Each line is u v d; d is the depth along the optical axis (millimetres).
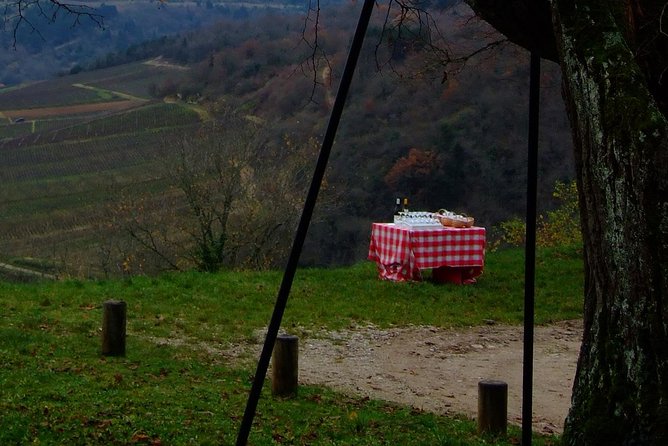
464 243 16141
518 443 7668
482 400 7957
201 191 24297
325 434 7562
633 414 5043
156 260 26344
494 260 19000
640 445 4980
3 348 10062
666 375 4996
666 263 4977
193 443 6797
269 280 16219
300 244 4703
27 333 10984
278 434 7332
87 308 13297
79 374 9055
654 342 5020
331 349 12078
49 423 6898
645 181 5020
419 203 32969
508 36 6562
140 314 13086
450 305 14992
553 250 20000
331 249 32469
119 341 10289
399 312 14320
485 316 14484
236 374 10070
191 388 8930
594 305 5430
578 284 16828
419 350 12391
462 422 8492
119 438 6715
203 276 16266
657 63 6992
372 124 35125
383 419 8328
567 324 14414
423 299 15250
